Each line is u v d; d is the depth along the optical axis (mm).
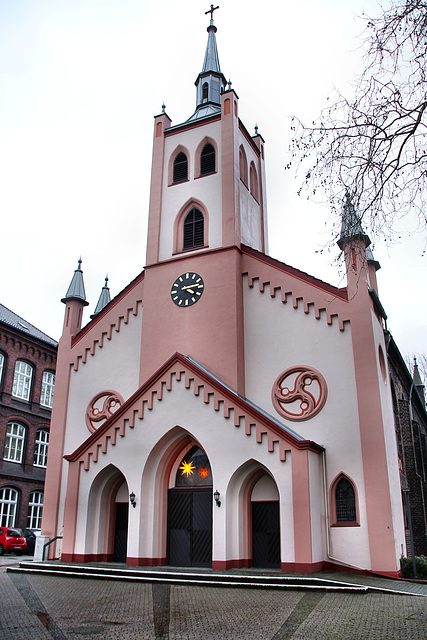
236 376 26188
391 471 23562
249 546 22984
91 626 12297
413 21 11508
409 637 11070
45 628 12023
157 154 33250
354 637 11156
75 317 32688
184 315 28516
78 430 30078
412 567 21922
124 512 26250
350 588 17016
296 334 26062
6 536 35719
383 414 23453
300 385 25172
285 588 17703
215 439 23156
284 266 27219
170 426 24250
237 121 32500
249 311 27562
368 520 22031
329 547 22188
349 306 25141
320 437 24000
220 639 11227
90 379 30688
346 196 12969
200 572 20438
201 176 31438
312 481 21859
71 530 25016
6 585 18594
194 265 29203
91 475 25359
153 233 31391
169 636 11461
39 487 46812
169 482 25156
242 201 32219
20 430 46656
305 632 11680
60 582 19562
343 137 12773
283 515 21234
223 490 22406
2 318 47344
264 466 22094
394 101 12109
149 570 21047
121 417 25391
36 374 48781
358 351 24344
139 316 30516
